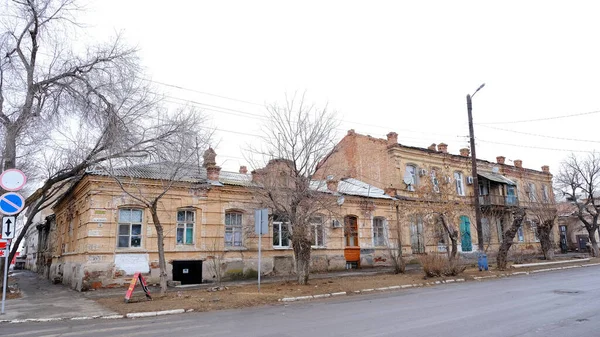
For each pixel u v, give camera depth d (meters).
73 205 21.89
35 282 24.53
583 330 7.73
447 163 34.38
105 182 18.22
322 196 17.75
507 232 24.31
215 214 21.09
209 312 11.53
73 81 17.39
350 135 35.19
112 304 12.84
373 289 16.06
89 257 17.45
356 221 27.17
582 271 22.47
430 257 20.48
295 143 16.91
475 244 33.69
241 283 18.83
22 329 9.49
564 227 47.47
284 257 23.00
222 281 20.11
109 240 18.00
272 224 22.81
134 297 14.15
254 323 9.47
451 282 19.00
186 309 11.74
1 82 16.94
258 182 17.78
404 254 28.62
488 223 33.25
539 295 12.95
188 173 19.77
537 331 7.71
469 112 23.58
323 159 17.66
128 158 16.50
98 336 8.42
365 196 27.64
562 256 35.97
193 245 20.23
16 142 18.31
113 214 18.30
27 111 16.72
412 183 31.08
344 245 25.91
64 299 14.62
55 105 17.34
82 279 17.17
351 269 25.77
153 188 19.39
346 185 30.97
